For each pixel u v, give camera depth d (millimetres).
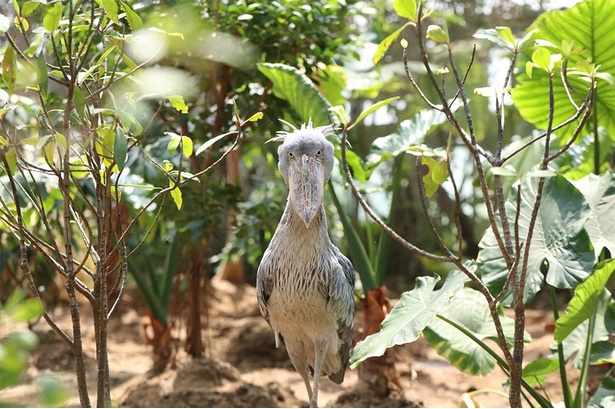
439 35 3604
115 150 3113
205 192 6312
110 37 3311
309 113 5812
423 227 12961
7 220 3801
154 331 7129
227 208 6520
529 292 4355
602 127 6555
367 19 10289
